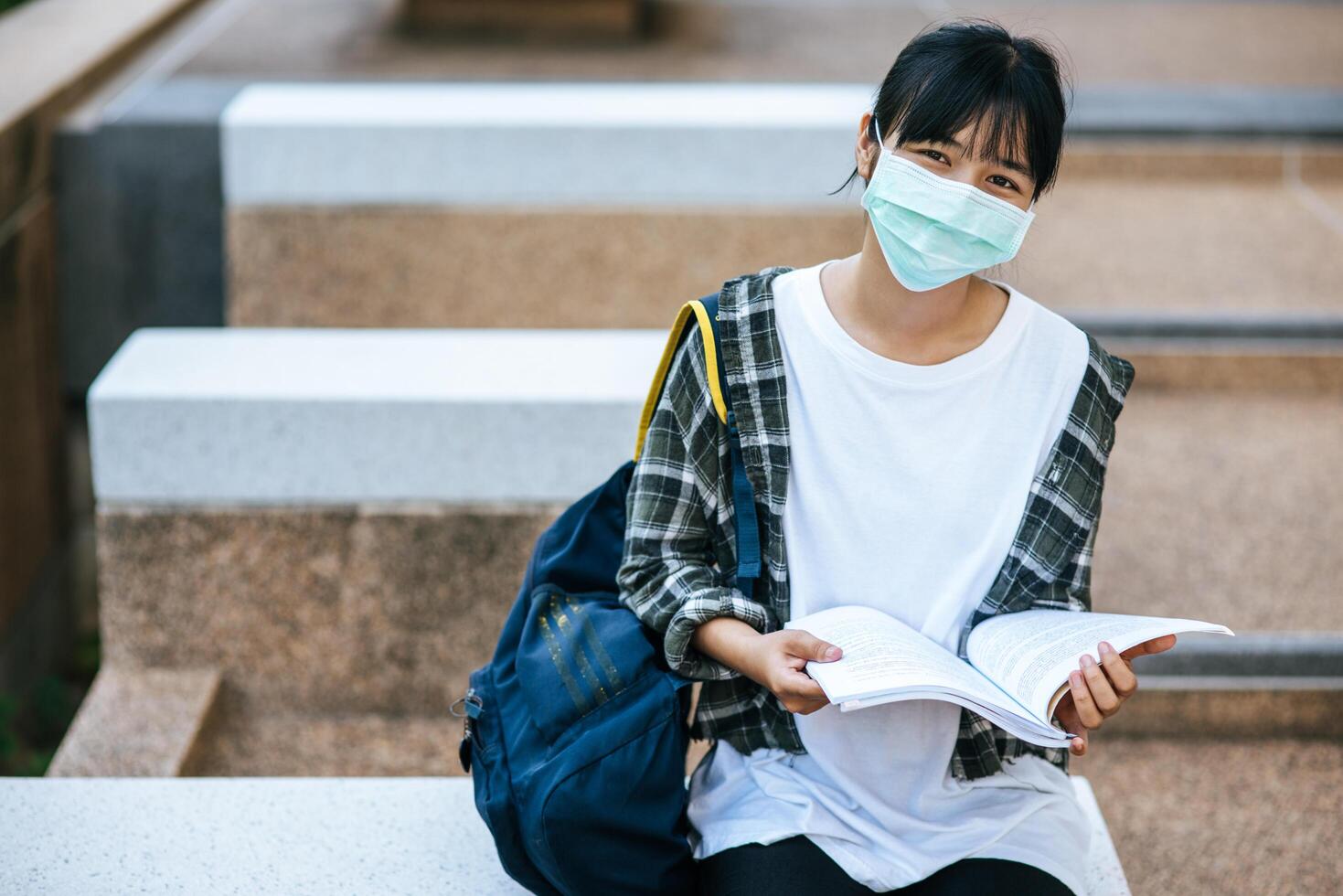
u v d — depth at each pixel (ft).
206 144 22.00
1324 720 13.92
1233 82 28.43
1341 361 19.79
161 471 13.89
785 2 36.14
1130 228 23.25
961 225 7.07
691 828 8.36
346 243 20.79
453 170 20.45
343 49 28.84
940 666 7.20
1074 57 30.45
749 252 20.81
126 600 14.35
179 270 22.53
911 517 7.77
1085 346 7.80
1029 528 7.77
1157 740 13.91
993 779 8.13
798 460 7.77
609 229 20.67
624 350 15.05
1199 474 17.46
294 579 14.30
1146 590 14.90
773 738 8.15
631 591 8.13
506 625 8.81
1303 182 25.53
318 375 14.17
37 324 21.71
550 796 7.75
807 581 7.92
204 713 14.07
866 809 7.95
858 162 7.81
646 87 23.04
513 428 13.79
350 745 14.30
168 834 9.67
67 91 22.70
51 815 9.81
